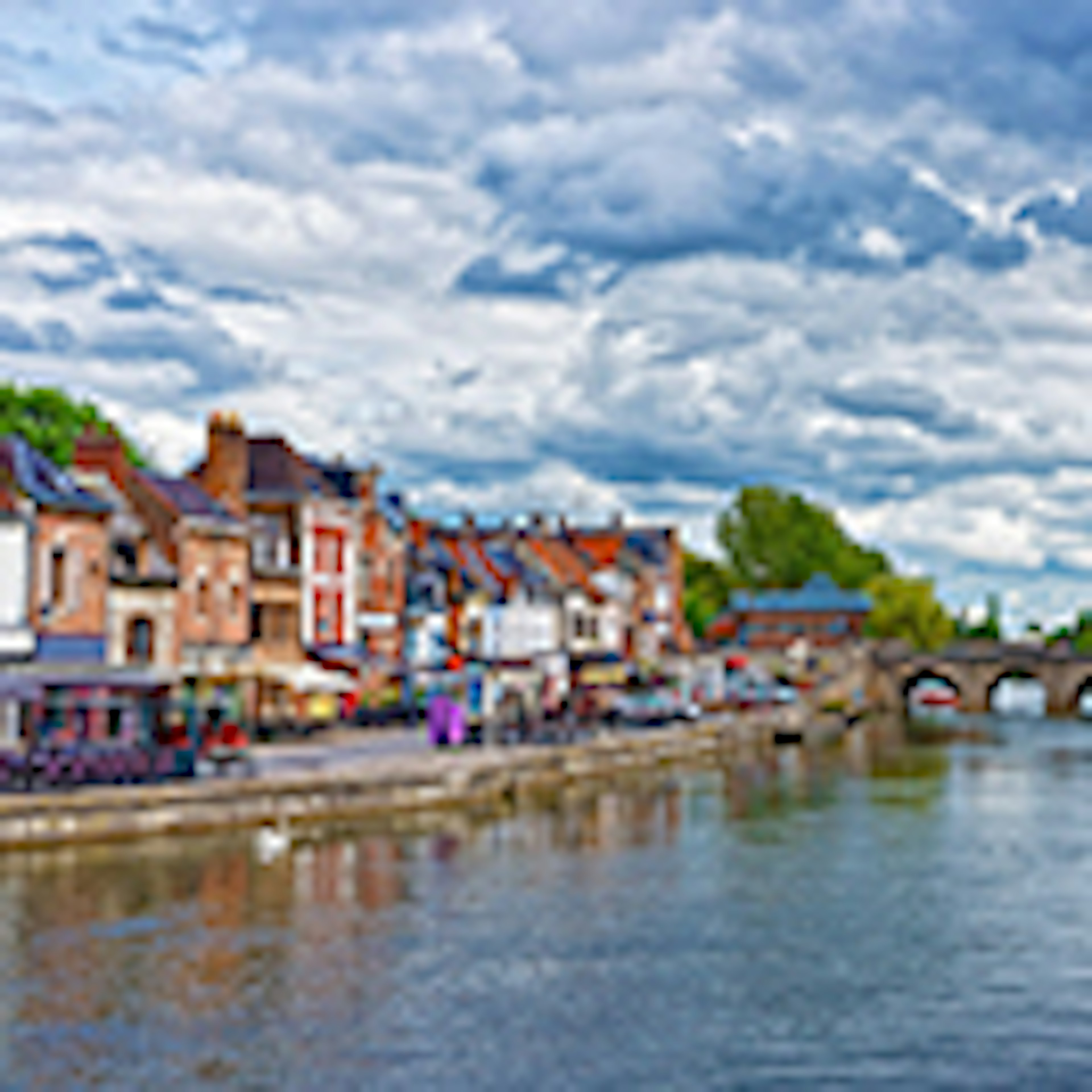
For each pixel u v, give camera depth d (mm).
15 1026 26062
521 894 38656
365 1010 27516
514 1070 24500
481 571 100312
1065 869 44375
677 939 33719
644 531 144500
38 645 54219
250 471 77312
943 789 71188
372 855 43719
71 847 41500
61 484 57188
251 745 64625
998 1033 26766
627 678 113500
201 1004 27516
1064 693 169000
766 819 56875
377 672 81250
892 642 176125
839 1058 25297
